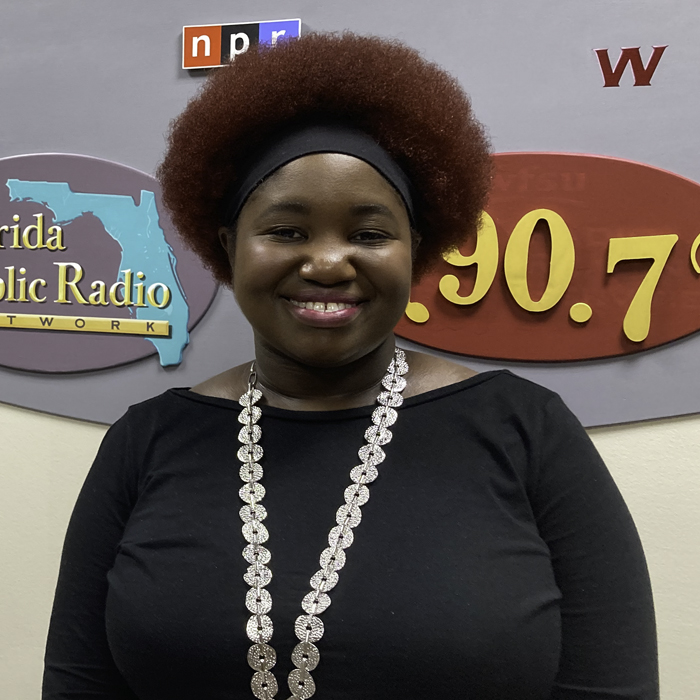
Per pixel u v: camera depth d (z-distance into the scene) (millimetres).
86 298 751
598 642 408
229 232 474
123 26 728
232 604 410
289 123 432
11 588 801
